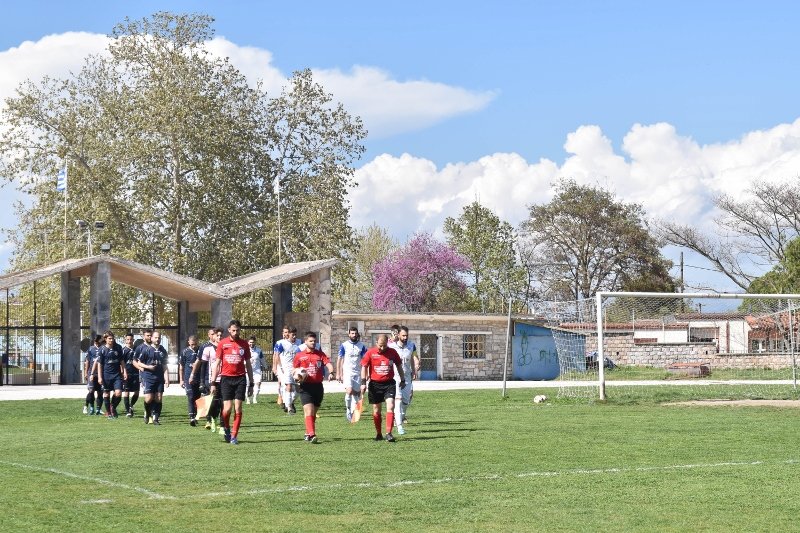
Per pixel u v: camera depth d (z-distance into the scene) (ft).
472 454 56.44
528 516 37.42
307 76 216.54
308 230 207.31
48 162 202.08
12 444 63.31
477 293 278.26
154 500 40.96
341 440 64.64
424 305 268.41
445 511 38.45
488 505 39.73
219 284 166.61
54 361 173.78
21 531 34.50
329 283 165.07
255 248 204.74
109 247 154.40
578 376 136.05
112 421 84.12
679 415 85.61
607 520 36.63
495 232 289.94
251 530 34.94
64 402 106.83
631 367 164.96
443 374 184.14
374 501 40.63
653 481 46.06
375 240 296.51
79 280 160.66
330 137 214.48
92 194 200.85
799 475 48.03
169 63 203.92
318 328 164.14
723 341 156.97
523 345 191.21
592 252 293.64
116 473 48.85
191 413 77.30
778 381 138.41
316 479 46.70
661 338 164.04
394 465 51.62
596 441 63.36
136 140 196.65
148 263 200.03
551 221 294.25
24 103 200.13
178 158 201.87
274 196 214.07
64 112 203.92
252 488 44.09
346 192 214.69
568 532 34.50
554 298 287.48
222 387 63.52
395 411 67.31
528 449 58.90
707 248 235.20
